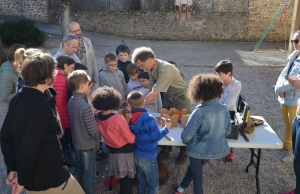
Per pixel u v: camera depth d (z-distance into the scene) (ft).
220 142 8.39
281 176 11.24
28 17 51.78
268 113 17.63
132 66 12.62
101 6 51.85
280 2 45.78
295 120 8.89
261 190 10.46
